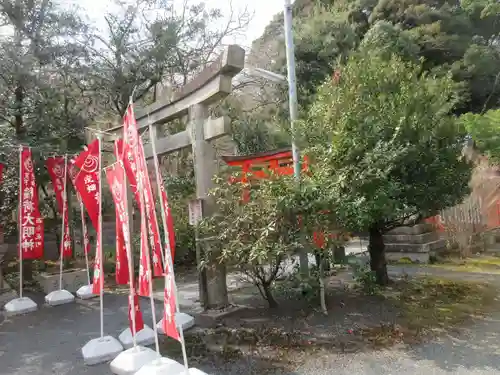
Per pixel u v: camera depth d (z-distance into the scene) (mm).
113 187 5277
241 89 17062
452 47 20453
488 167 12805
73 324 6840
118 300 8320
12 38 9672
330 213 5754
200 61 12766
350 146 6121
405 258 10578
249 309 6660
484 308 6402
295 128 6938
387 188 5945
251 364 4637
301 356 4801
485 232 12016
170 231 4668
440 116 6879
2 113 10031
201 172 6820
